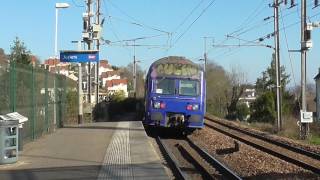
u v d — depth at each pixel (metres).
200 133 28.56
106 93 73.12
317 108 77.31
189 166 17.17
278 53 41.62
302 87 34.09
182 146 22.86
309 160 19.52
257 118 60.47
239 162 18.59
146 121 26.50
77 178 11.80
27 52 35.69
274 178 14.72
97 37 32.16
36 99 20.12
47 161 14.35
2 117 13.85
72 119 31.28
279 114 39.50
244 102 77.88
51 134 22.25
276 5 41.75
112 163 14.13
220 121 44.94
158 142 24.33
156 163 14.23
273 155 20.66
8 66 15.98
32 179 11.61
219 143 24.64
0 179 11.57
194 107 26.17
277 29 41.84
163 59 26.67
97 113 38.19
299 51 34.56
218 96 80.44
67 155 15.62
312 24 33.59
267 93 60.41
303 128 34.03
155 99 26.05
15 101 16.67
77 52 28.12
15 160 13.76
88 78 34.62
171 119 26.28
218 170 16.27
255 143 24.67
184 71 26.27
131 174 12.48
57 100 25.62
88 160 14.62
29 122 18.84
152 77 26.27
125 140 19.89
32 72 19.31
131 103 57.09
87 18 31.19
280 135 34.97
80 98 30.39
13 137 13.69
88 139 20.20
